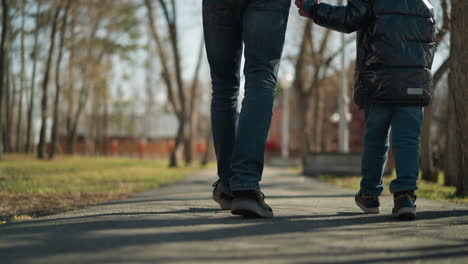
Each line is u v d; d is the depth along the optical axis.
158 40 21.12
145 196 5.47
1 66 17.73
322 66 19.20
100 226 2.31
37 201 5.06
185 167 19.72
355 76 3.24
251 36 2.76
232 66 3.05
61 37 22.27
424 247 1.83
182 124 20.20
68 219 2.70
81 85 28.09
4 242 1.86
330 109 37.25
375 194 3.23
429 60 3.09
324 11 3.13
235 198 2.70
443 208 3.69
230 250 1.69
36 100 30.34
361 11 3.06
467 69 5.86
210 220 2.58
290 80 21.98
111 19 23.28
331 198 4.97
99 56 25.61
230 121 3.15
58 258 1.54
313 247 1.79
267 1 2.76
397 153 2.99
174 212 3.10
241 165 2.69
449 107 8.77
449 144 8.66
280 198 4.90
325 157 13.05
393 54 3.01
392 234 2.17
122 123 44.50
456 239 2.04
